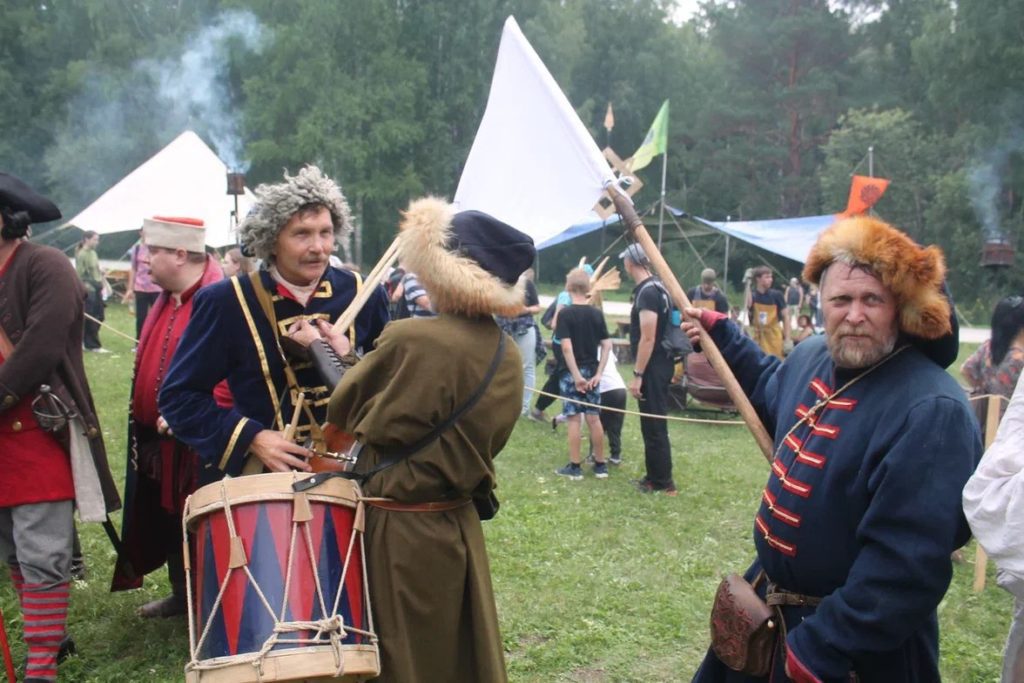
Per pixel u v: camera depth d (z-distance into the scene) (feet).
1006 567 6.20
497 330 8.47
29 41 139.85
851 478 7.13
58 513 11.28
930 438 6.77
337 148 117.29
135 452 12.55
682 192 148.05
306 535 7.59
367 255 132.46
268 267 9.70
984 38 112.37
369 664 7.45
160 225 12.21
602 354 23.52
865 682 7.39
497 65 10.55
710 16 144.56
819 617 7.04
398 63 121.70
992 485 6.29
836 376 7.59
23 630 12.45
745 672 7.68
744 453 27.61
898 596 6.64
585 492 21.99
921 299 6.97
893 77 140.46
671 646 13.50
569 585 15.56
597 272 33.04
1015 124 111.75
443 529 8.21
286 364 9.54
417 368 7.89
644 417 22.20
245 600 7.30
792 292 65.16
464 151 126.52
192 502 7.84
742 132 143.54
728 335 9.22
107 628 13.24
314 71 119.55
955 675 12.90
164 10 141.69
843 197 117.39
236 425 9.06
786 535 7.50
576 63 150.41
